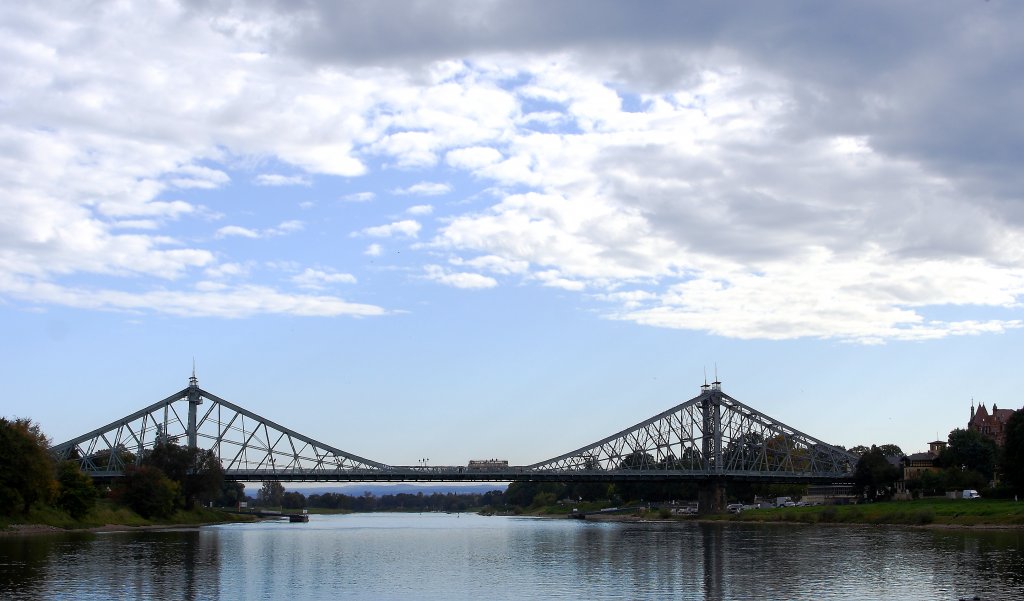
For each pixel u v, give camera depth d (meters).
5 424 177.75
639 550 149.75
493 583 107.88
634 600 93.50
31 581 103.75
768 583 104.31
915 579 105.69
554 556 142.12
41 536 173.25
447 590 102.31
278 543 173.50
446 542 182.12
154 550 145.50
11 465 176.38
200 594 97.12
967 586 100.19
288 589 102.44
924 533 180.25
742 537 177.88
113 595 94.81
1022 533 173.88
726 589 100.19
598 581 108.56
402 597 97.12
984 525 192.12
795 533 188.50
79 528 197.75
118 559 128.25
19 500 180.25
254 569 121.38
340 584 107.06
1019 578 105.94
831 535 179.38
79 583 102.81
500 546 167.50
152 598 93.62
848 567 118.06
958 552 135.50
